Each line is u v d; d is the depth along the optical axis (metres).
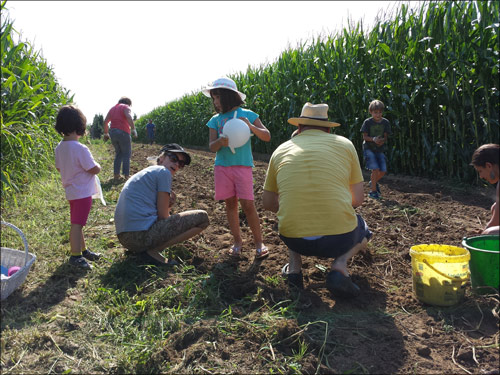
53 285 2.84
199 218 3.29
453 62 6.12
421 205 5.36
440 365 2.04
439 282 2.53
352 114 8.48
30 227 3.94
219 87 3.23
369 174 8.02
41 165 6.31
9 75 5.66
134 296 2.67
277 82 11.14
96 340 2.22
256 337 2.24
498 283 2.60
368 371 1.99
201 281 2.91
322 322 2.44
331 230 2.60
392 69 7.20
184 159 3.45
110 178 7.07
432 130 6.97
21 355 2.04
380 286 2.98
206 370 1.97
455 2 6.50
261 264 3.35
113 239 3.81
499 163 2.73
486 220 4.65
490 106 6.31
